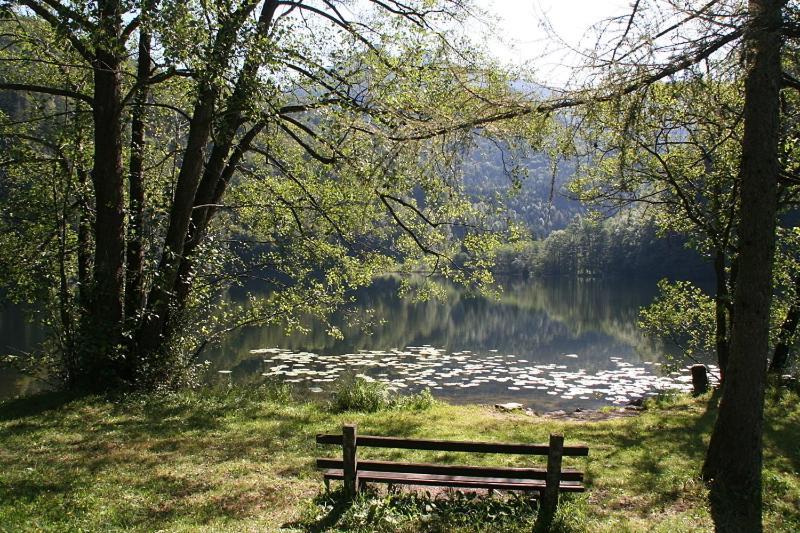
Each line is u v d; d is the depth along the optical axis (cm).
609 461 830
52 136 1266
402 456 846
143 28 945
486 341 3008
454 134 747
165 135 1480
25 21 1249
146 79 1137
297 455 817
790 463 808
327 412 1168
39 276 1205
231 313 1430
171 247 1205
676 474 745
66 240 1331
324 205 1401
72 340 1199
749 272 636
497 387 1917
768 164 620
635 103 630
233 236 1521
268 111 1080
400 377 2030
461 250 1509
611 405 1686
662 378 2055
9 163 1191
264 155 1306
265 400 1233
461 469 599
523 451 584
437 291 1495
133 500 625
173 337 1248
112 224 1180
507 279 8488
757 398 645
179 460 782
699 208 1192
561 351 2681
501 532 552
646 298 5162
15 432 904
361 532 547
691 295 1555
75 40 1002
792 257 1384
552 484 578
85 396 1133
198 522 569
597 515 611
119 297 1195
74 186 1245
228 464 767
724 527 579
